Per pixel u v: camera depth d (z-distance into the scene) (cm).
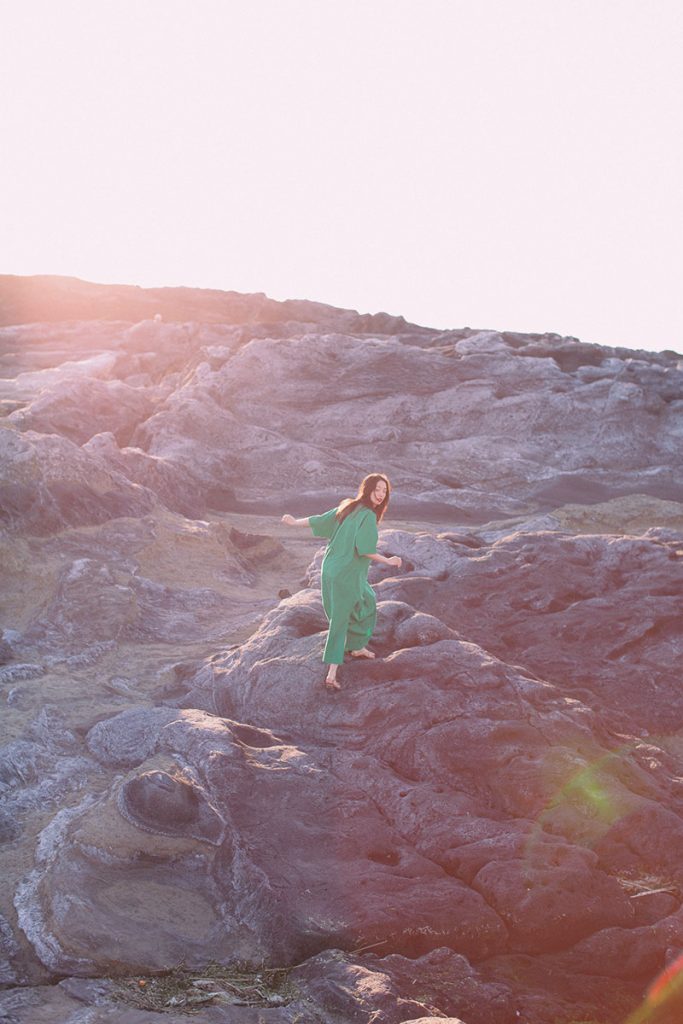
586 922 634
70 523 1271
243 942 589
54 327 3469
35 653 984
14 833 670
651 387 2602
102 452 1584
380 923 599
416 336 3206
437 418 2341
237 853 642
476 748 768
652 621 1033
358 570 812
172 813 659
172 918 598
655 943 627
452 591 1080
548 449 2291
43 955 551
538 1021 561
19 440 1333
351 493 1989
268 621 945
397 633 893
